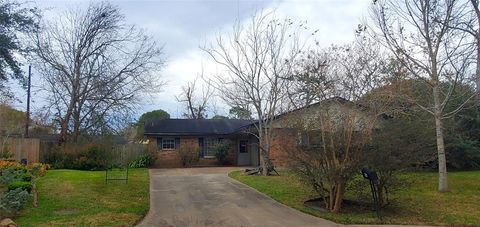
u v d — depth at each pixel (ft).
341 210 35.29
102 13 91.86
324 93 36.91
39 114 93.86
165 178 60.18
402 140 35.09
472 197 41.83
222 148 95.50
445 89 49.24
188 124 102.12
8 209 30.14
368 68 65.00
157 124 100.48
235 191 46.96
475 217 33.47
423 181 50.83
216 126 102.53
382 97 38.58
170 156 95.25
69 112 90.48
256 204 38.99
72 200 37.60
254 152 95.35
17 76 68.49
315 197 40.86
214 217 33.30
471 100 49.39
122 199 39.78
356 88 46.24
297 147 35.81
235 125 104.12
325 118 35.12
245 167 85.87
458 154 67.77
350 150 34.09
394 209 35.88
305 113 39.60
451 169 70.33
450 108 54.70
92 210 33.88
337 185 34.83
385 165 34.01
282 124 48.11
